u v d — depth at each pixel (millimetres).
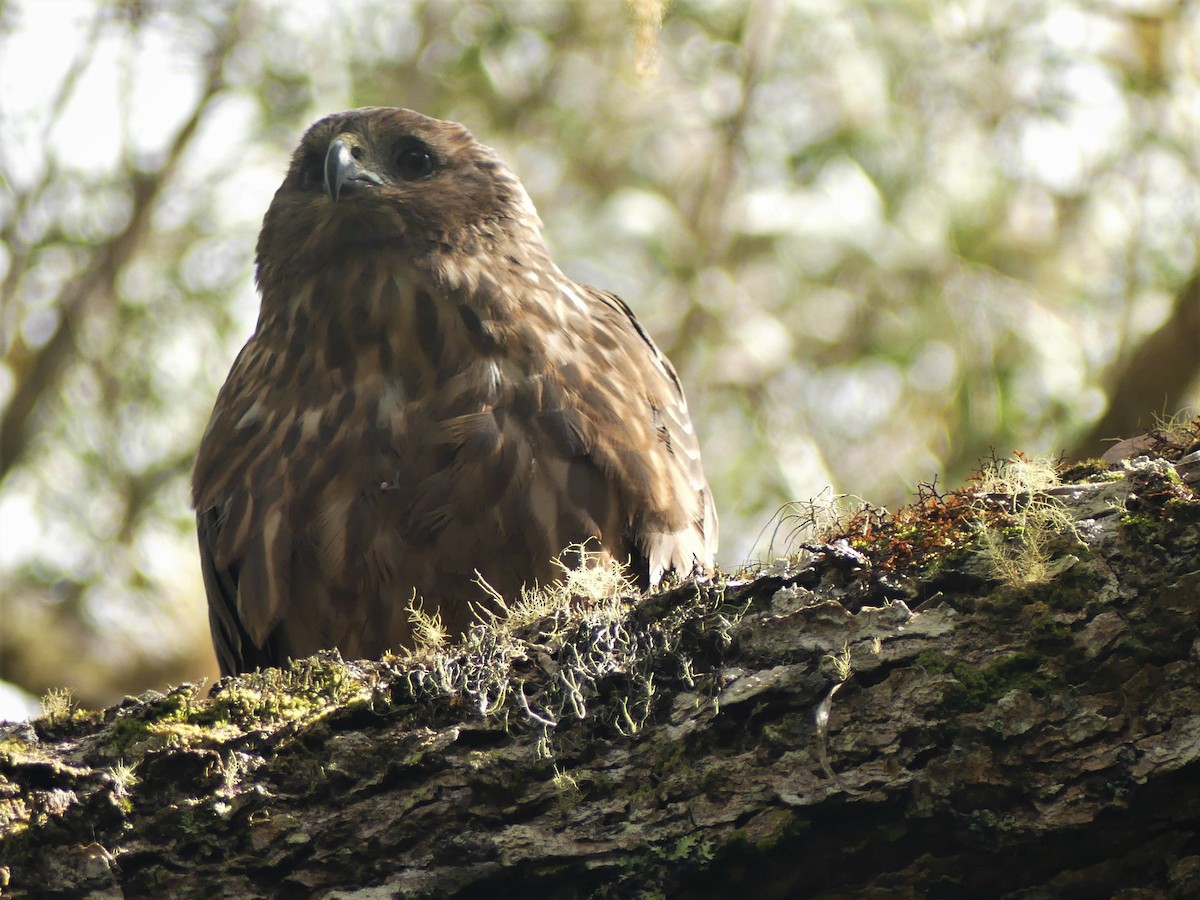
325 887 4812
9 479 13258
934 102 12930
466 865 4793
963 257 12812
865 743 4660
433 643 5949
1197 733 4461
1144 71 13109
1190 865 4500
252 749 4922
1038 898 4605
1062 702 4562
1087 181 13023
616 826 4773
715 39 13445
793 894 4738
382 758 4906
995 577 4734
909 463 12586
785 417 12859
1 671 12805
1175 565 4617
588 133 13617
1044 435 12281
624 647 4984
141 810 4824
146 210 13539
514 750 4898
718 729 4805
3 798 4754
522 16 13781
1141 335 12445
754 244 13117
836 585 4898
